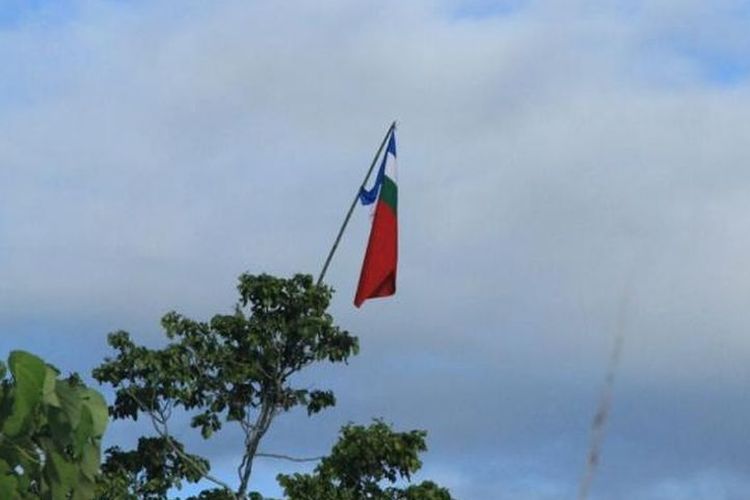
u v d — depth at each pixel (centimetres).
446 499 3053
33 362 1027
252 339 3083
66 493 1038
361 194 3316
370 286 3347
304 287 3127
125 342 3098
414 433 3053
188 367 3098
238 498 3095
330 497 3009
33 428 1040
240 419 3103
